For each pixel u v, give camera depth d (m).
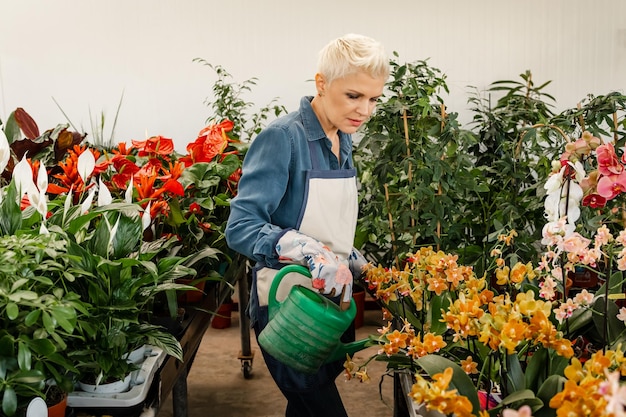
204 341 4.36
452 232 3.31
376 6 4.73
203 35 4.84
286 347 1.74
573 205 1.43
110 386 1.58
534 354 1.31
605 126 4.61
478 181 3.51
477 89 4.75
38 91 4.94
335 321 1.71
